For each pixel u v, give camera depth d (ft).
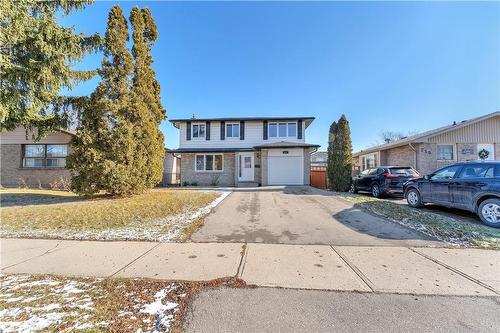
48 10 29.84
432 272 12.09
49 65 28.55
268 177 57.57
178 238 17.58
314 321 8.32
